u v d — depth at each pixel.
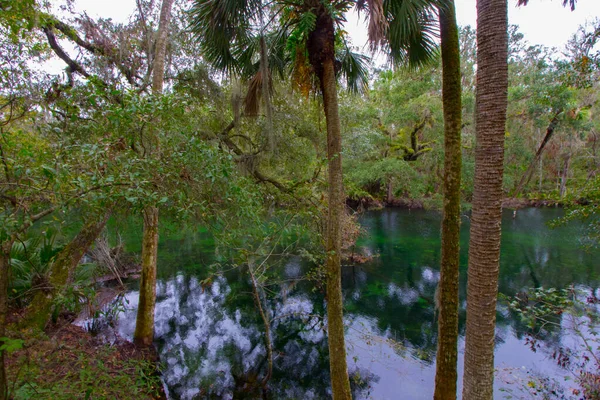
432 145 16.64
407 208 20.53
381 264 10.45
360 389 4.68
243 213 2.99
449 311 3.23
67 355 3.20
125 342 5.40
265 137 6.26
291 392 4.77
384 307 7.51
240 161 6.08
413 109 14.63
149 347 5.41
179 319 6.91
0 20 2.84
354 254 11.05
